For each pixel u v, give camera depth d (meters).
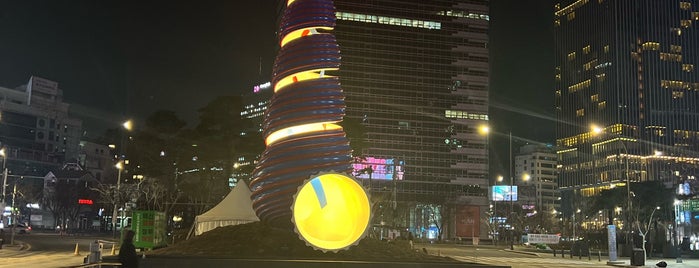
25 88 190.38
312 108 26.42
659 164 189.12
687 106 196.50
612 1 199.88
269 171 26.12
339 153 26.12
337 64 27.64
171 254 25.67
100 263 17.02
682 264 53.28
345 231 24.41
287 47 27.89
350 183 24.22
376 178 149.50
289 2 29.36
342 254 25.31
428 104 161.38
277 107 26.89
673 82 196.75
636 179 185.62
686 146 193.12
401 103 159.75
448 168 158.75
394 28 163.25
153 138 74.31
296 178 25.59
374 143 155.75
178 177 78.69
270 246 25.91
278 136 27.00
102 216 124.88
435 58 164.00
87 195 124.38
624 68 195.12
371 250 26.48
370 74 159.38
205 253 25.86
